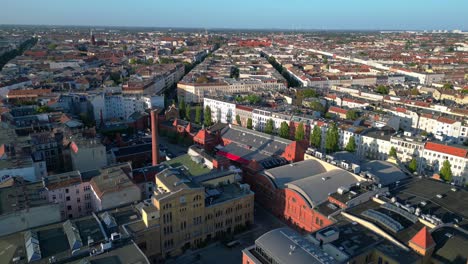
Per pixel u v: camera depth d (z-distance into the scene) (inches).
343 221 5777.6
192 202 6215.6
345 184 7071.9
